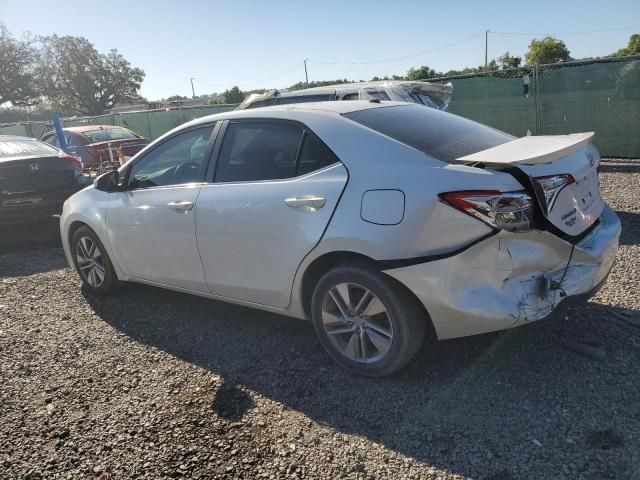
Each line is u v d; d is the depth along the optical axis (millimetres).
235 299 3799
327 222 3102
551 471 2391
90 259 4918
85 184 7664
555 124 10859
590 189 3254
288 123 3498
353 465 2549
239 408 3068
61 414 3125
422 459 2545
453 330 2904
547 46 50500
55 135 14719
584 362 3209
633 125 10047
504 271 2752
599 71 10203
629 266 4613
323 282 3236
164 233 4031
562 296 2863
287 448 2701
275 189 3375
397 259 2875
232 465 2605
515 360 3299
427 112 3816
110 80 60625
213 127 3920
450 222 2740
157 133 18219
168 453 2721
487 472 2426
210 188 3752
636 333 3480
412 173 2898
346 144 3195
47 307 4836
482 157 2869
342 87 8773
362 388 3160
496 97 11469
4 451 2832
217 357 3686
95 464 2684
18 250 7109
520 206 2695
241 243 3543
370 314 3117
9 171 6926
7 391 3418
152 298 4875
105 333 4207
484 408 2871
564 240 2844
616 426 2631
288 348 3730
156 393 3285
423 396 3025
